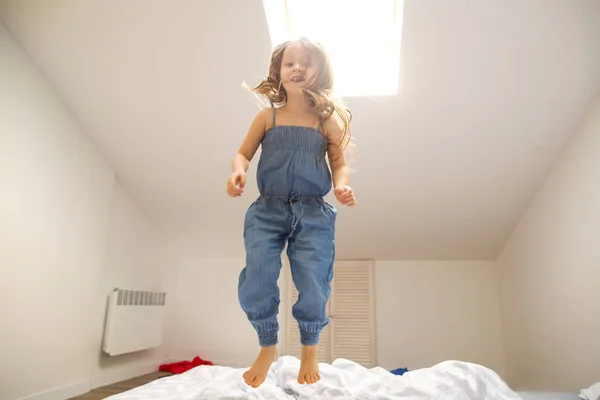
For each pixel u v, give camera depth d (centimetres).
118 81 261
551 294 274
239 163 130
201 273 394
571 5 205
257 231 126
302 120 134
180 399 171
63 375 261
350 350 365
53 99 264
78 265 276
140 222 358
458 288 368
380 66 259
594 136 234
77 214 278
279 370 202
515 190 300
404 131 274
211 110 273
